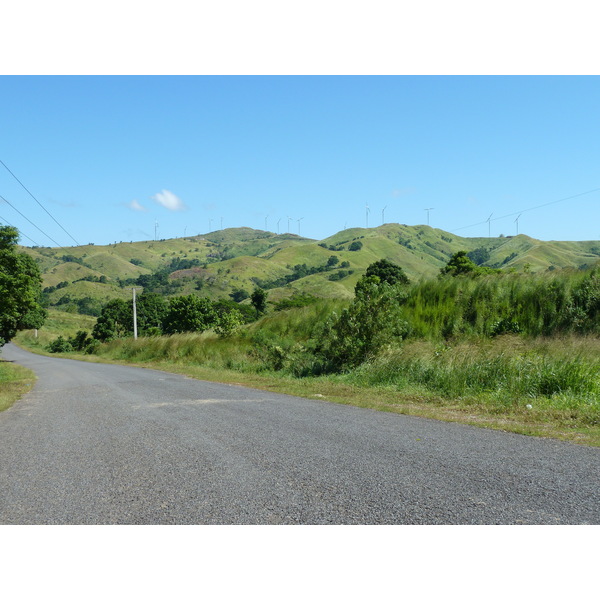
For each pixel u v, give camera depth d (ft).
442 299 64.08
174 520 12.10
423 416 25.04
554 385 28.78
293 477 14.85
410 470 15.12
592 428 20.61
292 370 52.13
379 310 47.80
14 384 57.88
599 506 11.90
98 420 27.40
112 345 146.61
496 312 59.00
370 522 11.57
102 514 12.64
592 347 36.47
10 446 21.50
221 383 47.09
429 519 11.57
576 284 57.00
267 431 22.00
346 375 42.80
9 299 107.34
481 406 26.81
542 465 15.24
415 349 40.63
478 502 12.37
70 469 16.97
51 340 313.53
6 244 105.70
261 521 11.85
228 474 15.44
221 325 97.19
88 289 624.18
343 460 16.58
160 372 66.95
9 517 12.73
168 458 17.83
